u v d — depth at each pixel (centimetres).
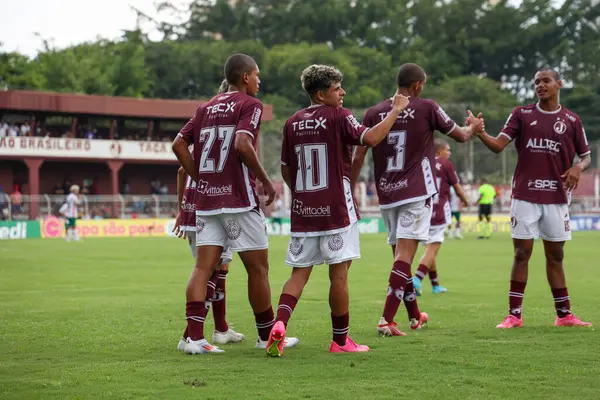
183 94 10262
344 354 912
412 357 880
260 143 7069
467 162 7512
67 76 9231
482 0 11581
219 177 941
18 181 6850
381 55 10475
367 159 7381
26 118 6950
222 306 1040
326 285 1827
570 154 1156
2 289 1803
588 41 11106
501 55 11375
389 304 1070
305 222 941
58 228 5075
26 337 1070
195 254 1058
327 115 937
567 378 761
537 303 1439
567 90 10400
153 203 5791
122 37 10725
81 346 994
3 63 9119
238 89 966
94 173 7162
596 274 2103
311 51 10094
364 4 11712
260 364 849
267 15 11956
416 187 1084
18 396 702
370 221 5622
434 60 10781
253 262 962
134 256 3048
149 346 994
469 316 1280
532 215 1147
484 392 705
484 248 3441
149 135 6994
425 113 1084
